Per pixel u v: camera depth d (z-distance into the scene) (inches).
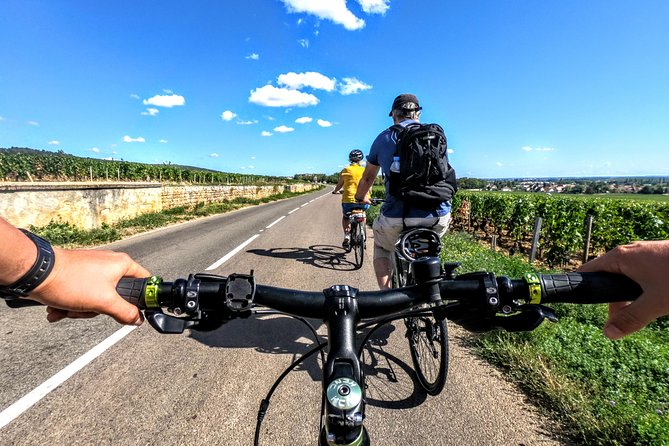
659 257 29.4
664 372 109.7
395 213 108.3
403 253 71.2
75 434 83.4
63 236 328.2
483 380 109.3
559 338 130.5
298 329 142.2
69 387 101.5
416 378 110.2
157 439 82.6
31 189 330.6
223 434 84.7
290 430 86.6
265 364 116.0
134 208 502.9
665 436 77.9
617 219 332.5
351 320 35.9
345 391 28.5
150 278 35.3
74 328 139.3
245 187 1068.5
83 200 393.7
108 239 342.3
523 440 84.8
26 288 25.9
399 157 103.6
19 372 108.9
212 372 110.9
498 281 36.5
